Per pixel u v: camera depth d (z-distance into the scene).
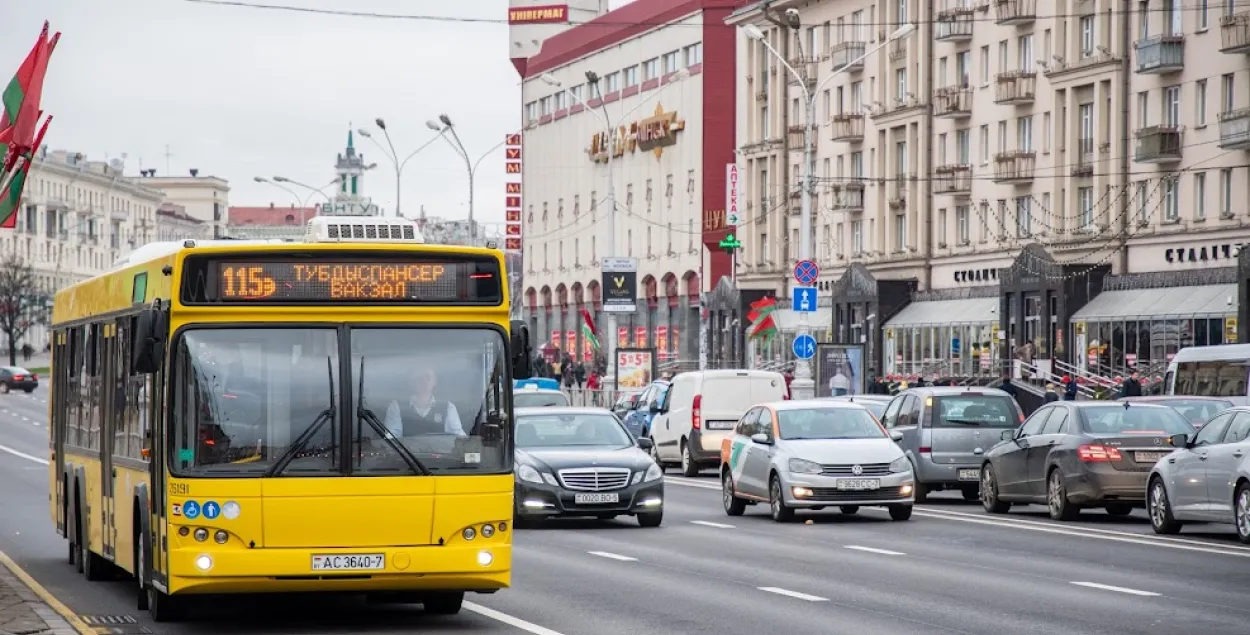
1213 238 80.69
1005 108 98.06
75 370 27.78
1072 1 91.44
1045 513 40.84
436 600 22.03
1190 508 32.84
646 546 32.09
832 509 42.19
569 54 159.88
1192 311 78.81
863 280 108.00
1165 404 38.34
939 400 44.19
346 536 19.97
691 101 136.38
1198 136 82.19
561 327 164.00
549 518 39.84
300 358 20.20
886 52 110.38
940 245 105.12
